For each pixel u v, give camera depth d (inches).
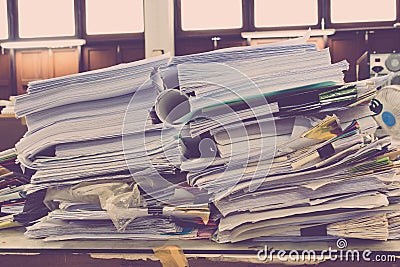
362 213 18.6
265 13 205.6
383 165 18.5
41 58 217.5
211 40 209.6
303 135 18.5
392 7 200.8
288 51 18.5
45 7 211.2
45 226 19.8
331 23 203.0
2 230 21.7
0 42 214.2
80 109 19.3
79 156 19.6
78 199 19.5
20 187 22.2
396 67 134.3
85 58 216.7
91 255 18.4
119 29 211.6
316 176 18.6
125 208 19.0
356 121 18.6
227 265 17.9
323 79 18.3
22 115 19.4
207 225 19.8
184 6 207.8
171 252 17.9
